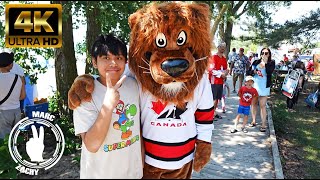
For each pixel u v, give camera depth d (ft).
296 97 25.21
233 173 12.04
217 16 35.47
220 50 22.06
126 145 8.03
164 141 8.64
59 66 21.36
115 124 7.83
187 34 8.52
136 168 8.38
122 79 7.42
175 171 8.99
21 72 16.97
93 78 8.07
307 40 34.47
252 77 19.84
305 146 17.46
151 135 8.73
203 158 9.09
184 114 8.73
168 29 8.43
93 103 7.78
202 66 8.94
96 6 18.44
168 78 8.07
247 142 17.66
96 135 7.30
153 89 8.48
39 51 22.02
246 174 12.13
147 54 8.63
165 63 8.04
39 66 22.84
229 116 23.66
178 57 8.22
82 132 7.72
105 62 7.74
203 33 8.82
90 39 22.50
